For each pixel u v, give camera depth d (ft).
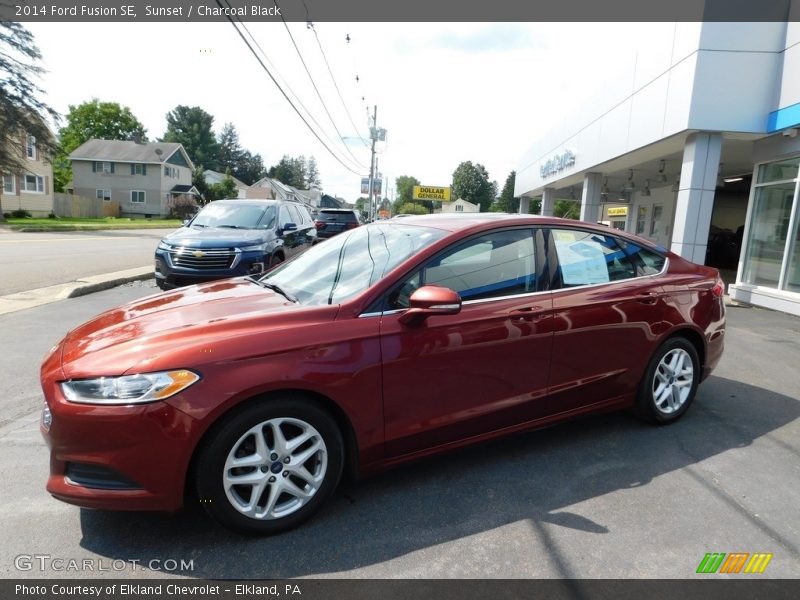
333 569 7.74
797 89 28.78
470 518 9.06
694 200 33.42
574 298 11.28
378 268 10.12
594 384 11.74
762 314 30.45
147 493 7.71
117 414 7.52
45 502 9.30
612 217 126.21
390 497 9.69
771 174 33.65
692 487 10.23
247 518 8.21
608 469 10.87
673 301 12.80
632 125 40.60
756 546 8.48
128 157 187.62
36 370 16.02
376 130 123.03
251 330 8.45
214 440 7.84
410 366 9.29
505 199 346.54
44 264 41.91
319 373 8.43
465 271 10.30
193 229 29.09
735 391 15.89
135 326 9.11
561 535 8.63
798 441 12.43
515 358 10.48
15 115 104.73
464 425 10.12
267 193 278.67
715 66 31.12
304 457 8.57
